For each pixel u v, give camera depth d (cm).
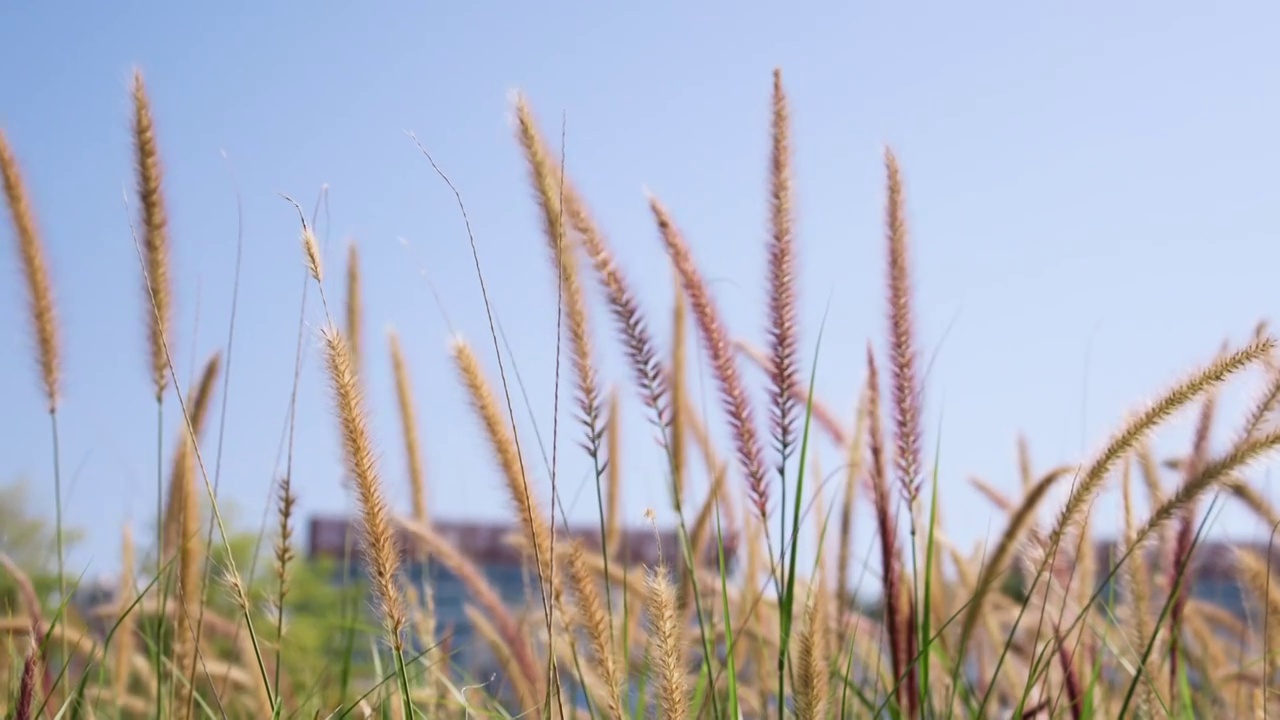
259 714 116
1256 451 107
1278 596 123
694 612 122
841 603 122
